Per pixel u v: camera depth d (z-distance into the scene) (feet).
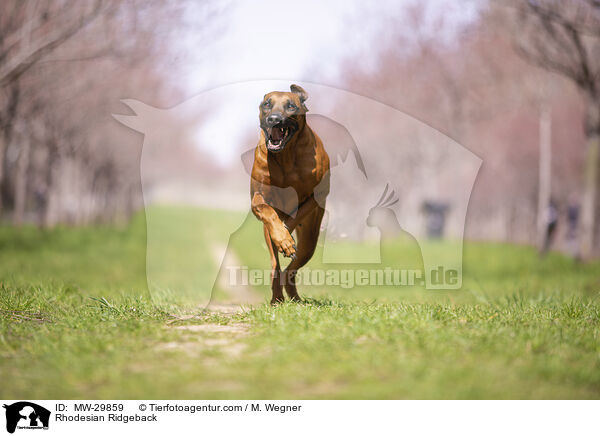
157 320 29.50
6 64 67.82
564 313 31.55
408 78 112.68
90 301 36.73
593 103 81.61
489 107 115.85
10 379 20.20
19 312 31.17
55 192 145.69
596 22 75.15
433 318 28.17
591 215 85.46
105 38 79.20
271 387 19.11
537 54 87.66
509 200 204.64
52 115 117.29
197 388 19.29
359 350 21.94
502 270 83.46
